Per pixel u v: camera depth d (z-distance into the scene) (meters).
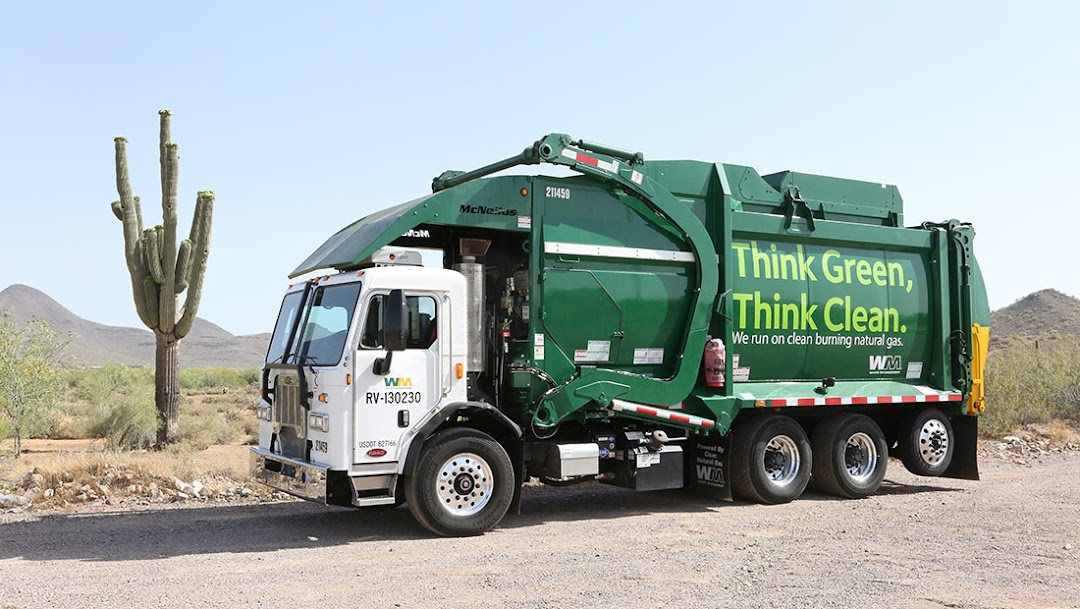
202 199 19.09
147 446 20.02
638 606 6.76
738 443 12.29
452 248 10.97
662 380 11.46
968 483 14.48
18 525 10.31
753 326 12.41
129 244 18.89
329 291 10.10
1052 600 6.93
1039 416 22.86
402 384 9.65
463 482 9.84
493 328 10.84
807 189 13.30
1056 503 12.02
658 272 11.62
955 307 14.33
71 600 6.96
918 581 7.54
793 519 10.95
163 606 6.80
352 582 7.58
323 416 9.48
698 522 10.74
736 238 12.47
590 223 11.15
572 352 10.95
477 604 6.85
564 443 10.99
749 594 7.12
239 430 23.75
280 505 12.00
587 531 10.12
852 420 13.01
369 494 9.62
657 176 11.88
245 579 7.69
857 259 13.50
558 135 10.61
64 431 22.25
